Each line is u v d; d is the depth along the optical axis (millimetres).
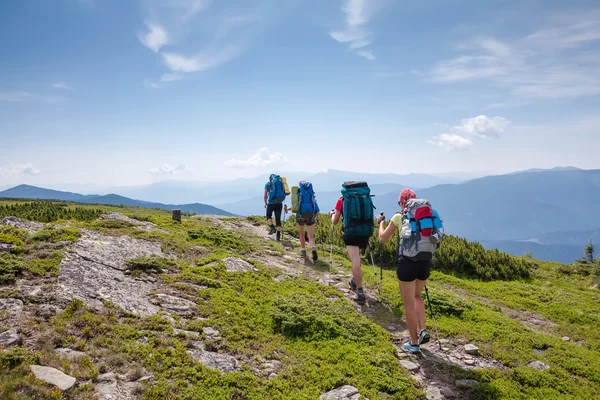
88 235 11391
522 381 7281
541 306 13430
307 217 14391
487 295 14430
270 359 6980
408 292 7891
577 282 18219
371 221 10961
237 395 5605
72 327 6168
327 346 7809
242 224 21469
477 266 17750
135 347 6020
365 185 11156
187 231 15078
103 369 5332
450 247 18828
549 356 8477
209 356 6453
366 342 8180
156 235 13273
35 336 5676
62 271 8227
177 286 9055
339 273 13547
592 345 10133
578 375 7875
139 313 7289
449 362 7777
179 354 6141
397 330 9211
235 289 9875
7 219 12445
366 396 6227
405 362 7578
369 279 13188
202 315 7953
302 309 9031
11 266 7695
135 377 5352
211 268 10859
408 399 6383
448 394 6625
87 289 7684
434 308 10656
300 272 12984
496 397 6594
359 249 11000
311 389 6184
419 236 7637
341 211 11633
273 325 8336
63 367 5059
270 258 14266
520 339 9078
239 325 7895
